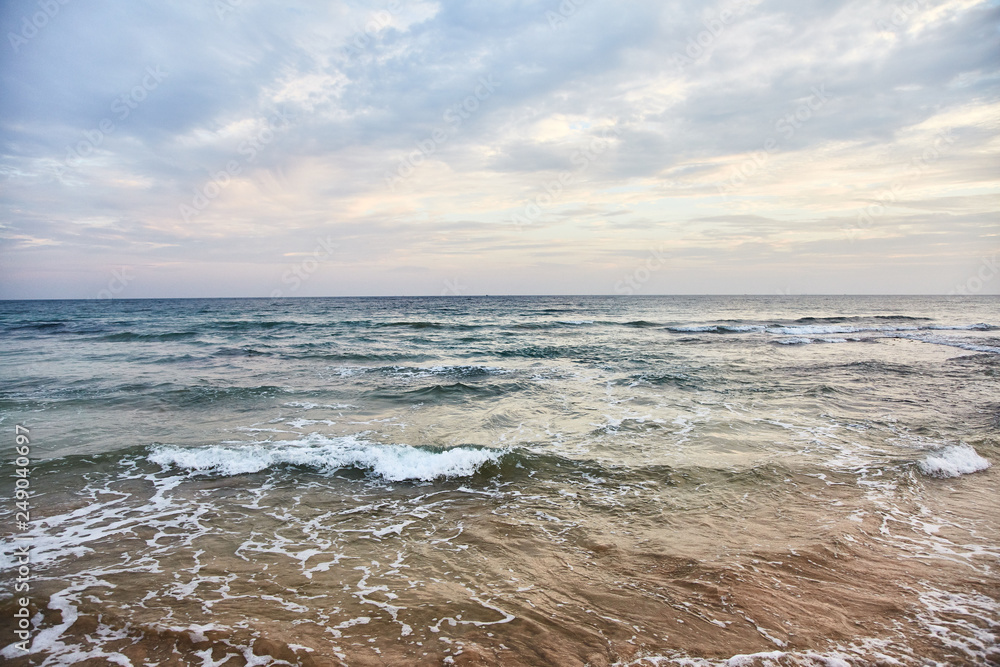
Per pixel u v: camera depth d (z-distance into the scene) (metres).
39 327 31.61
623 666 3.33
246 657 3.43
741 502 6.16
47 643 3.56
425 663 3.36
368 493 6.58
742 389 13.02
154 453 7.77
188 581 4.44
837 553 4.87
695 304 73.19
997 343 23.89
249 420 9.97
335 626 3.78
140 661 3.39
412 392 12.53
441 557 4.90
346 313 49.25
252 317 42.34
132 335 26.12
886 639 3.60
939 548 4.98
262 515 5.89
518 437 8.88
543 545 5.13
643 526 5.55
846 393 12.38
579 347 22.06
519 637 3.64
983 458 7.64
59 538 5.24
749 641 3.59
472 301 92.81
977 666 3.30
